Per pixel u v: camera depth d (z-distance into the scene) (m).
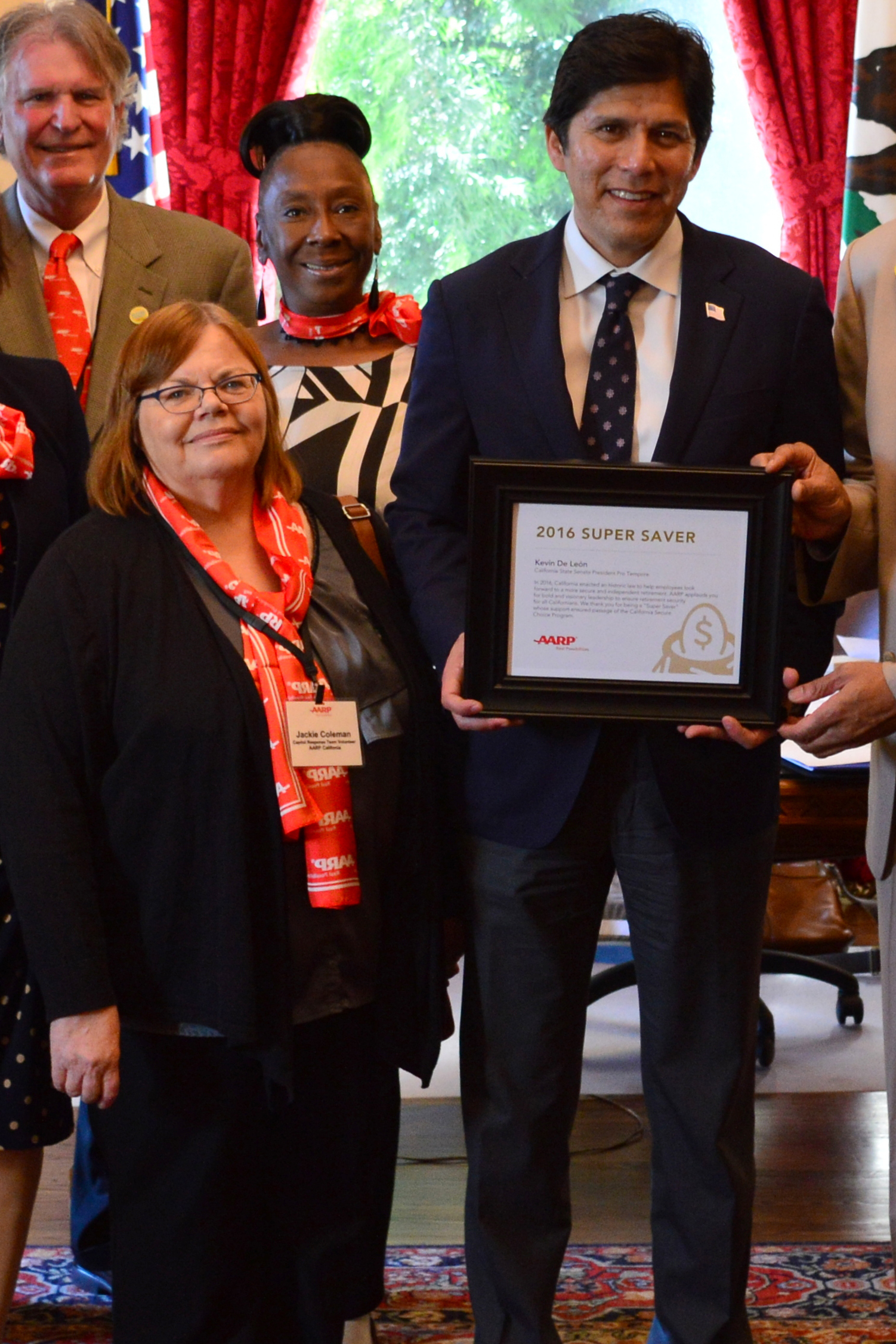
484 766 1.91
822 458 1.86
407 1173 2.85
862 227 4.97
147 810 1.71
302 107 2.49
